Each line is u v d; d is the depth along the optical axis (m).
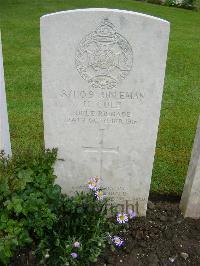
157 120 1.06
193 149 1.12
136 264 1.05
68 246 0.97
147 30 0.93
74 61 0.97
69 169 1.15
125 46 0.95
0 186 0.96
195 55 2.62
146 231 1.15
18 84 2.03
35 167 1.03
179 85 2.13
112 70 0.99
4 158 1.04
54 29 0.93
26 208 0.95
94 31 0.94
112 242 1.08
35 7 3.55
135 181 1.17
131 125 1.07
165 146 1.56
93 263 1.04
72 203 1.05
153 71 0.98
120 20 0.92
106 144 1.10
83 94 1.02
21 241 0.95
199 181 1.12
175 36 3.02
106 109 1.04
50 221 0.97
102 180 1.18
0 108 1.07
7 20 3.13
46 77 0.99
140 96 1.02
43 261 0.98
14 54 2.44
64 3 3.75
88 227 1.04
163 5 4.25
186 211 1.19
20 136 1.57
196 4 4.39
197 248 1.10
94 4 3.80
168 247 1.11
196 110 1.87
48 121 1.06
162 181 1.36
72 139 1.09
